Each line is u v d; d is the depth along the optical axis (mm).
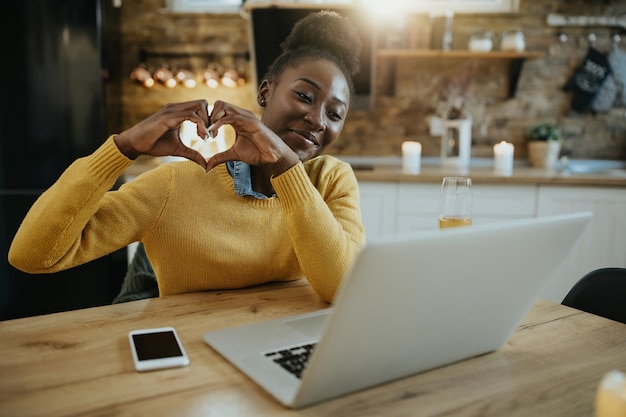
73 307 2748
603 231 2855
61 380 646
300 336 786
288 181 952
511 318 737
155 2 3277
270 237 1139
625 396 427
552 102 3381
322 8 2977
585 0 3285
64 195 869
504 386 667
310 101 1117
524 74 3361
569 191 2828
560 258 703
